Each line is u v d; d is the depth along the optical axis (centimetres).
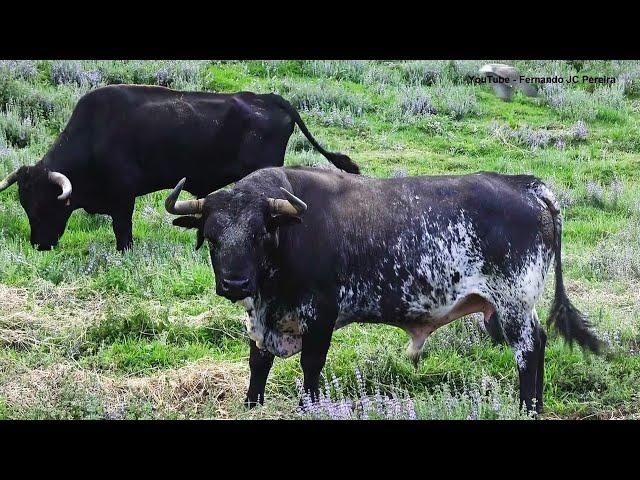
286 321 1338
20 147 2545
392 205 1373
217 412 1345
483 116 2933
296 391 1418
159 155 2064
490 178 1412
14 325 1602
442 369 1473
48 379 1402
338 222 1345
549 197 1397
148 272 1841
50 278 1831
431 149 2692
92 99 2061
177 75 2983
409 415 1284
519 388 1386
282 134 2094
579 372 1459
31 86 2786
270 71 3139
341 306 1360
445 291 1378
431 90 3091
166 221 2206
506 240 1368
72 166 2042
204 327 1611
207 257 1948
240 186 1302
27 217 2155
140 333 1595
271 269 1298
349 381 1442
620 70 3297
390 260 1360
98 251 1973
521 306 1373
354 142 2703
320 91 2945
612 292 1794
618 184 2433
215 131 2070
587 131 2817
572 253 2012
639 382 1441
